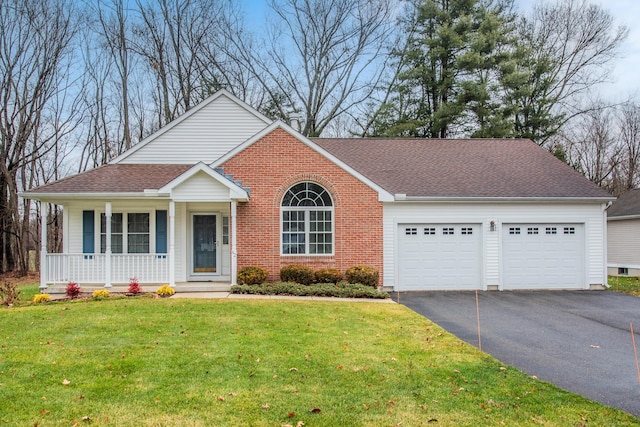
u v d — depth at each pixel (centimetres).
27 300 1398
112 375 680
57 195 1487
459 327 1073
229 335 911
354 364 747
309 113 3291
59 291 1525
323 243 1620
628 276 2311
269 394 617
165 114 3005
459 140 2184
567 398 626
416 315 1172
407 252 1686
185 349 811
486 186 1753
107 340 866
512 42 3045
